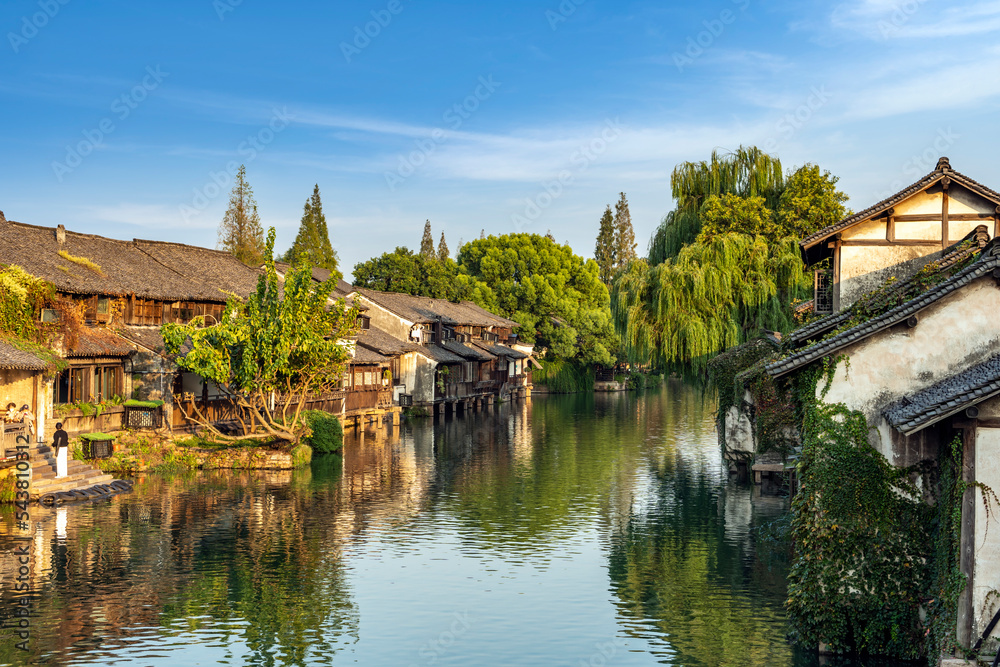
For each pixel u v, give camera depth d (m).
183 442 36.34
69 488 28.20
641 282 42.16
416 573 20.16
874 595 14.64
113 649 15.08
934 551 14.43
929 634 13.95
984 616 12.55
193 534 23.42
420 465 37.09
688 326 39.78
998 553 12.52
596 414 64.75
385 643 15.67
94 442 31.33
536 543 23.17
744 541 23.50
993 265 14.34
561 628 16.56
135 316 38.94
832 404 15.05
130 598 17.88
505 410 68.75
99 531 23.45
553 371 93.81
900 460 14.77
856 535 14.73
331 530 24.30
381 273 86.81
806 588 15.05
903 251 26.97
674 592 18.83
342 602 17.97
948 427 13.67
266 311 34.97
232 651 15.12
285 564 20.66
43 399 30.41
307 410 42.06
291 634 16.00
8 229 36.91
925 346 14.80
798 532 15.38
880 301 18.77
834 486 14.86
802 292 41.19
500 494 30.30
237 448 36.22
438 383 63.03
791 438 31.12
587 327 95.12
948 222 26.64
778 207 45.81
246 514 26.17
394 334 64.75
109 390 35.25
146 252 45.38
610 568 20.80
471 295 95.50
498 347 81.56
